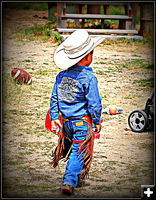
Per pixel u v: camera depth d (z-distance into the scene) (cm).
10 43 3416
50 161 1403
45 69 2706
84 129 1202
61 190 1182
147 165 1395
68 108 1210
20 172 1312
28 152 1470
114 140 1620
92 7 4294
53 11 4422
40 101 2084
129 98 2227
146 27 3912
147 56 3212
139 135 1695
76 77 1203
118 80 2567
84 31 1232
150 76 2697
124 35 3950
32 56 3027
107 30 3775
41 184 1232
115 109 1956
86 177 1216
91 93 1186
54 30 3819
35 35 3716
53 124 1334
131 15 3959
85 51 1203
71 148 1233
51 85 2372
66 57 1222
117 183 1248
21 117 1842
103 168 1355
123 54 3247
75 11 4488
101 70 2762
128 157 1458
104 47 3459
